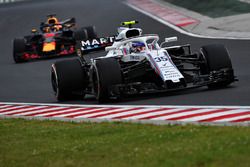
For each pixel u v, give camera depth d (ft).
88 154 97.60
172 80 142.20
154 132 106.32
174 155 87.71
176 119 121.08
